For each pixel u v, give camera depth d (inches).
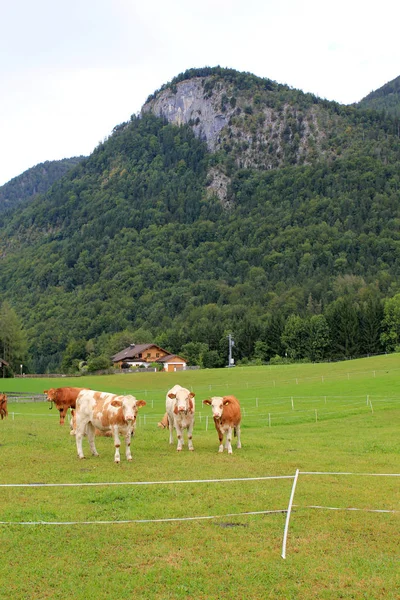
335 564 458.6
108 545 490.0
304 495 642.2
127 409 781.3
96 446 929.5
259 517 563.2
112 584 424.2
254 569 448.1
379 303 5841.5
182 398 900.6
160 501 608.7
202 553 475.5
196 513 571.8
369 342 5620.1
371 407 1879.9
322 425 1546.5
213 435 1261.1
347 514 579.8
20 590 417.1
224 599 408.2
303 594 414.6
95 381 4224.9
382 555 477.7
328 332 5797.2
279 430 1454.2
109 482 674.8
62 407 1116.5
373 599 408.2
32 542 494.6
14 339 5669.3
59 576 437.4
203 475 719.1
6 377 4977.9
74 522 540.7
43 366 7726.4
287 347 6058.1
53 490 642.2
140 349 6269.7
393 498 641.6
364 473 775.1
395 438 1187.9
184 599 407.2
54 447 911.0
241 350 6294.3
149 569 447.2
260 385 3393.2
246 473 740.0
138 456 842.8
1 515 554.3
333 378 3356.3
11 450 864.3
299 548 489.4
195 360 6284.5
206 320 7721.5
